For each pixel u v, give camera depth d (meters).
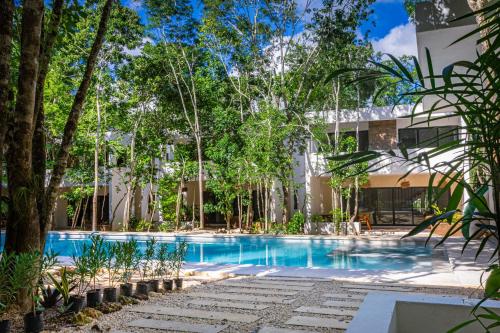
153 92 21.12
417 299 3.26
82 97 5.99
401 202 21.58
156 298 6.07
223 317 4.93
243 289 6.73
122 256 6.74
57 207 25.25
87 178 22.12
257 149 17.48
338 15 17.08
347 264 11.49
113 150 22.88
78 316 4.83
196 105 21.05
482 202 1.63
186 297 6.11
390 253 13.10
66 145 5.93
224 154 19.27
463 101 1.51
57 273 8.08
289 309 5.29
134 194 23.83
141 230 21.50
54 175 5.86
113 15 18.77
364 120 19.45
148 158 21.72
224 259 13.23
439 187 1.71
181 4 19.58
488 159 1.58
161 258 7.72
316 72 18.73
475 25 6.77
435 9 6.98
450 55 8.08
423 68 8.92
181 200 23.52
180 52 20.94
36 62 5.36
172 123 22.44
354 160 1.73
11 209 5.32
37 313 4.59
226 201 19.67
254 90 20.58
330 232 18.30
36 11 5.28
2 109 4.41
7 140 5.54
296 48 19.61
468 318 3.05
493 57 1.36
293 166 19.66
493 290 1.65
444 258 11.34
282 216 20.25
